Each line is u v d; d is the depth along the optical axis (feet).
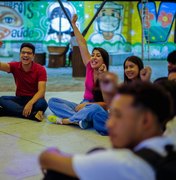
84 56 13.83
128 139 3.32
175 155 3.20
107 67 12.53
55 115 13.38
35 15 48.62
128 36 50.42
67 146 10.28
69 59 43.37
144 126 3.29
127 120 3.27
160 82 4.75
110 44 50.31
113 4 49.32
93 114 11.80
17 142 10.62
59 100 13.51
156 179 3.07
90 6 48.88
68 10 48.44
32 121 13.46
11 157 9.23
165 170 3.05
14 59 44.37
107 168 3.11
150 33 50.93
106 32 49.88
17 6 48.37
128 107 3.27
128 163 3.08
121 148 3.37
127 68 10.97
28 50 13.73
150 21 50.72
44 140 10.86
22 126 12.66
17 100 14.47
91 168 3.18
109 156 3.15
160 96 3.34
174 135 4.37
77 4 48.62
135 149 3.31
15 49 48.96
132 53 45.85
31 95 14.46
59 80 28.32
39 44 49.01
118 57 43.96
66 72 35.99
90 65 13.16
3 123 13.07
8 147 10.11
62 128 12.42
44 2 48.42
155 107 3.28
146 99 3.25
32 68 14.14
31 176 7.98
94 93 12.55
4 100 14.20
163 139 3.32
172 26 51.70
